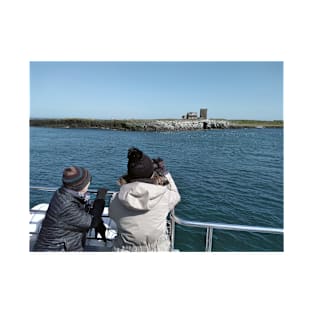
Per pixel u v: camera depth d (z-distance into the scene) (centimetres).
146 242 196
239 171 1588
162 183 215
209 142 3272
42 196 1070
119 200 188
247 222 838
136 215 189
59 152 2255
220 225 221
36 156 2041
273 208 945
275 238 646
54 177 1445
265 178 1405
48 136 3712
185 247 608
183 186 1211
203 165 1777
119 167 1675
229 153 2339
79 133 4297
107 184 1300
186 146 2827
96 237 268
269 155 2242
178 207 935
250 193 1113
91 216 218
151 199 182
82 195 220
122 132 4672
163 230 201
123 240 200
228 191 1136
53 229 211
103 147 2623
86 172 218
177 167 1698
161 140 3434
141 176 192
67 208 208
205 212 900
